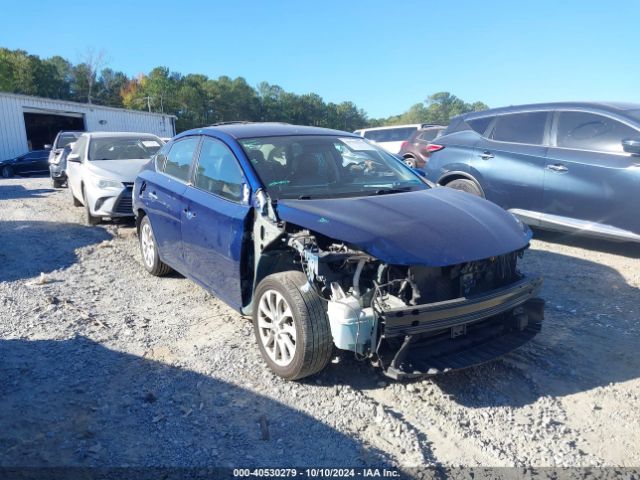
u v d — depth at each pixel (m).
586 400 3.52
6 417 3.28
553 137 6.93
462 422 3.27
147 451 2.98
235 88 118.31
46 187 16.06
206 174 4.77
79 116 33.59
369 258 3.31
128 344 4.33
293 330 3.54
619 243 7.32
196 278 4.90
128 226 9.12
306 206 3.76
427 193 4.27
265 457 2.94
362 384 3.70
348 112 150.88
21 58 84.19
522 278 3.83
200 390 3.60
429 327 3.23
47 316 4.93
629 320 4.75
